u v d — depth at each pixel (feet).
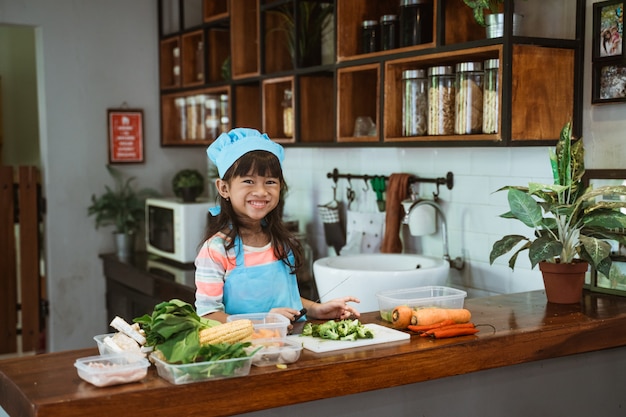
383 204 11.33
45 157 14.67
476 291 10.13
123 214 14.96
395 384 6.22
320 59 11.98
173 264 13.97
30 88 19.52
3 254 14.76
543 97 8.45
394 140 9.69
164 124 15.69
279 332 6.17
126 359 5.54
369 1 10.82
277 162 6.84
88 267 15.20
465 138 8.68
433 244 10.77
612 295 8.64
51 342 14.93
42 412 4.93
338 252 12.25
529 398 7.24
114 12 15.16
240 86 13.33
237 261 7.03
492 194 9.78
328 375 5.91
